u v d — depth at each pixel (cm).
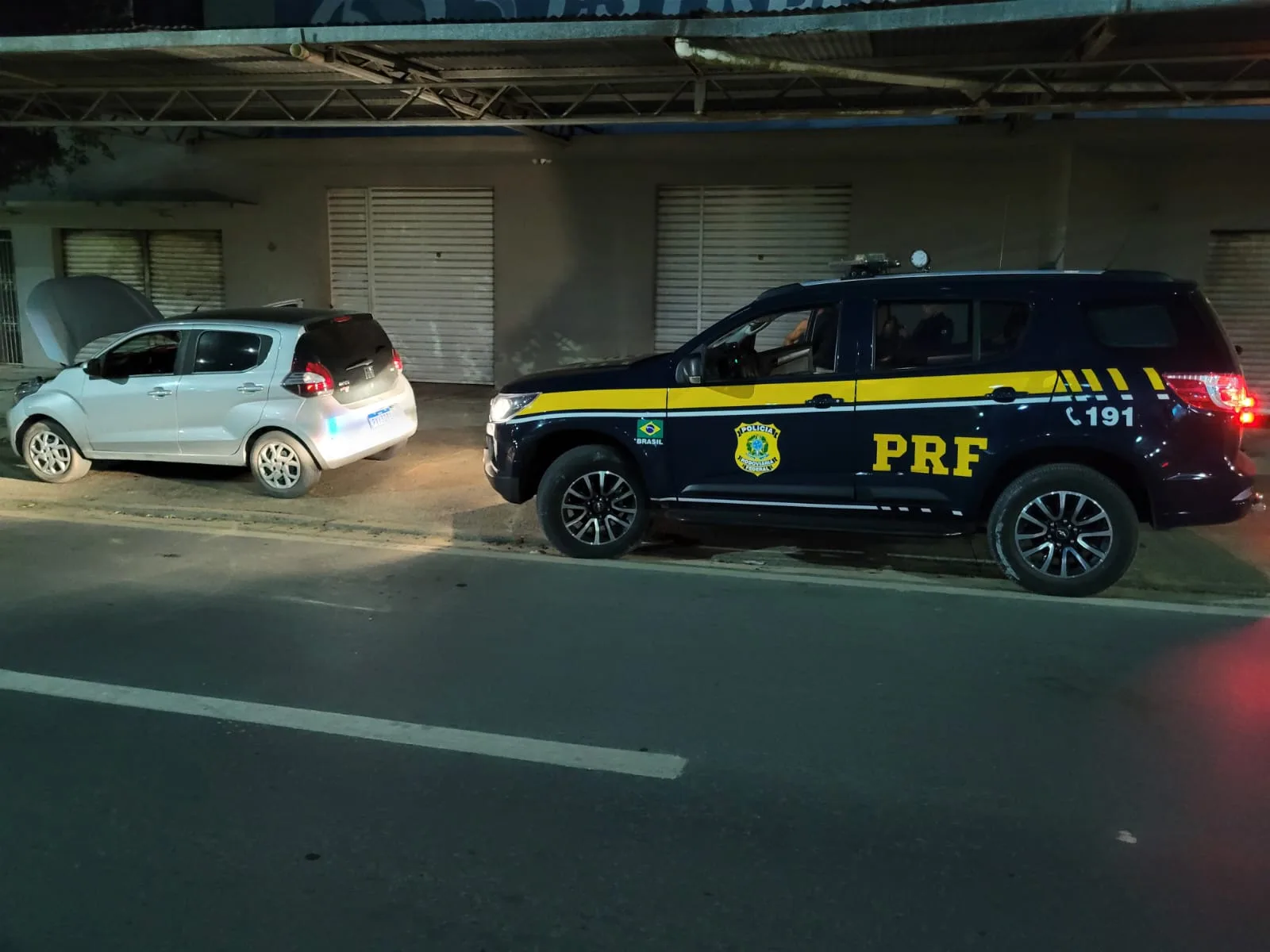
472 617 614
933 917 325
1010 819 384
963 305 650
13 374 1656
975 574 712
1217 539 775
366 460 1066
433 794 402
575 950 309
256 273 1573
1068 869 351
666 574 709
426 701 491
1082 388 623
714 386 694
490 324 1495
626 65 1053
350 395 920
